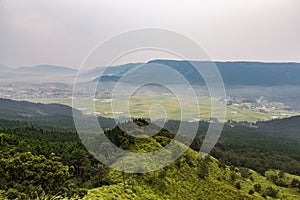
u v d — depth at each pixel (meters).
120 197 43.31
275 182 84.75
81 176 48.84
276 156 107.88
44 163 26.44
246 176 83.00
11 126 97.56
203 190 61.34
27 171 25.17
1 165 25.19
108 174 49.31
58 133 78.94
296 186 82.62
